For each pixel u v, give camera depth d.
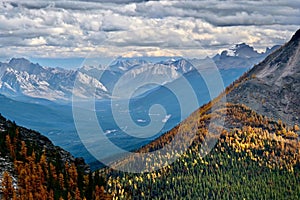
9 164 60.59
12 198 52.03
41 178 58.72
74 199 57.75
